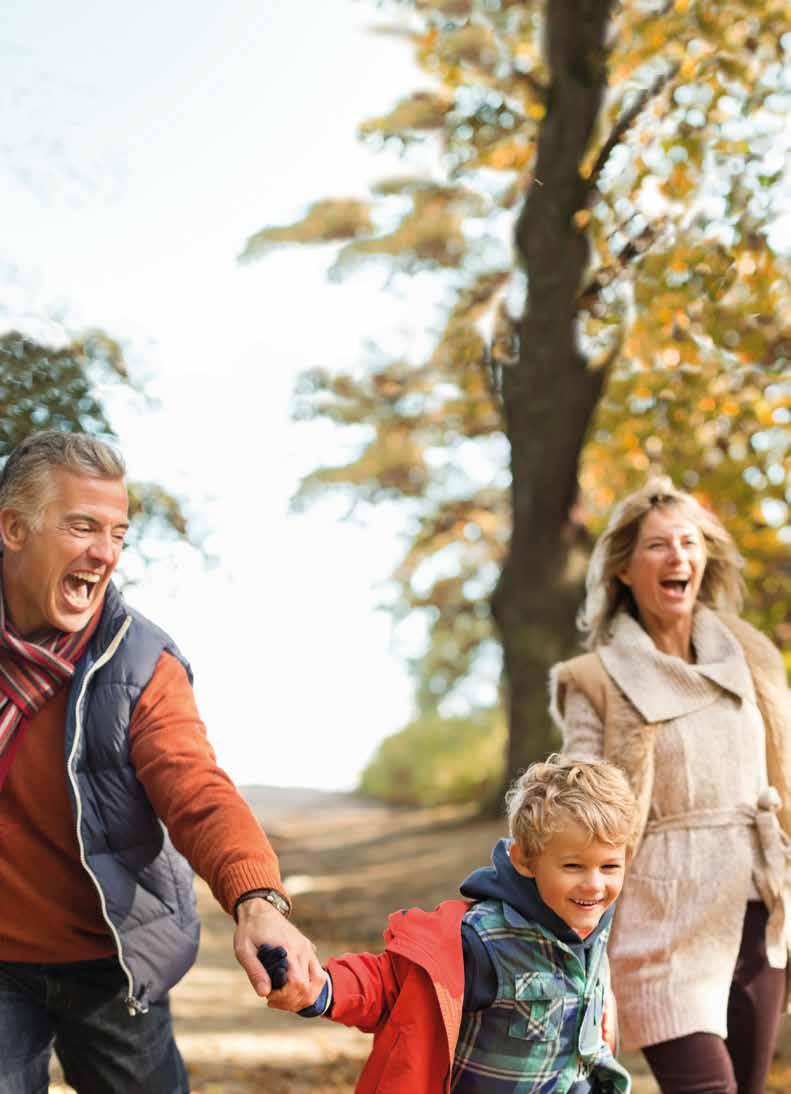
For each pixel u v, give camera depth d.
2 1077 3.03
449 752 28.86
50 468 2.95
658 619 4.29
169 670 3.10
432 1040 2.83
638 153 9.59
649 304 9.91
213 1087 6.25
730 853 3.92
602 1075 3.07
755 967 3.94
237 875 2.79
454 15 12.44
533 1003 2.91
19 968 3.08
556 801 2.88
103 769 2.98
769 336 10.70
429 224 15.68
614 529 4.30
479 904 2.99
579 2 11.62
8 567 3.00
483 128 12.32
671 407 11.76
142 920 3.02
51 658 2.95
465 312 15.20
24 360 4.97
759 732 4.07
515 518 14.65
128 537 5.25
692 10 10.05
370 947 12.01
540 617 14.75
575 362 12.86
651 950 3.87
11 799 2.97
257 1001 8.52
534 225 12.21
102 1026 3.11
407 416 19.59
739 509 11.70
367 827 22.80
